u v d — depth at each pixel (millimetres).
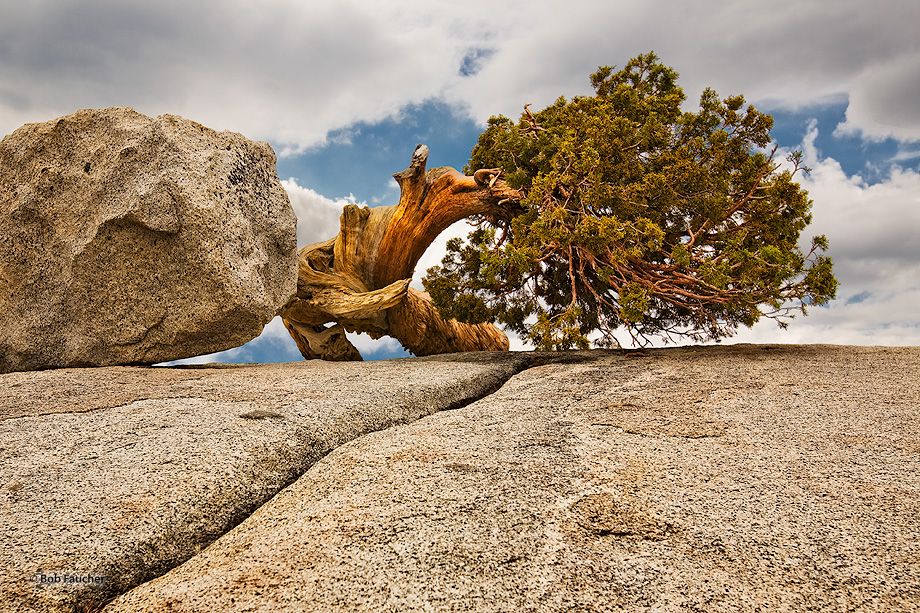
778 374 5828
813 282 7215
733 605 2131
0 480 3160
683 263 8039
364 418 4582
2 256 7621
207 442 3699
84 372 6527
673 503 2891
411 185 11469
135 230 7285
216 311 7363
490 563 2398
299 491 3311
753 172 8617
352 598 2215
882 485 3041
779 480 3143
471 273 10375
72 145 7766
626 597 2186
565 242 8516
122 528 2715
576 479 3207
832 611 2086
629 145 9133
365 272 11891
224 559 2613
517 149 9875
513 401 5195
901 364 6062
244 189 8086
